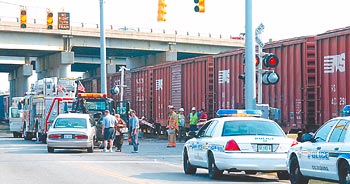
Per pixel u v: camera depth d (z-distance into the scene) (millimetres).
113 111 91625
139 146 88000
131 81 126062
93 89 148875
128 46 174375
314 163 35719
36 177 45281
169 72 108438
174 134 85250
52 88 99688
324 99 60156
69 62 164250
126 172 49438
